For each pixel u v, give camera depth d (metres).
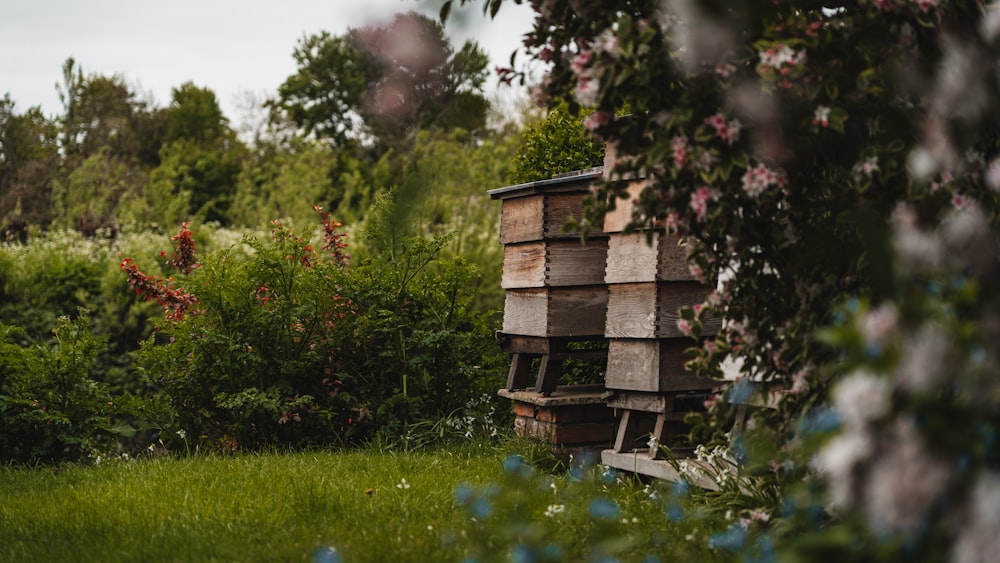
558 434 5.57
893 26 2.85
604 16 3.12
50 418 6.40
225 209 25.23
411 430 6.93
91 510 4.38
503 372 7.46
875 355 1.75
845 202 3.01
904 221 2.61
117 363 12.03
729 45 2.80
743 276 3.29
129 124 29.02
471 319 7.49
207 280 7.08
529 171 7.41
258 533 3.79
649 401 4.88
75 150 26.84
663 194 3.18
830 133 2.98
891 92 2.81
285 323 7.05
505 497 3.92
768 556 2.68
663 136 2.99
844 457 1.70
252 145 26.70
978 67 2.56
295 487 4.47
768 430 3.11
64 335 6.87
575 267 5.68
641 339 4.92
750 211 3.19
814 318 3.07
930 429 1.69
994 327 1.91
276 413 6.79
